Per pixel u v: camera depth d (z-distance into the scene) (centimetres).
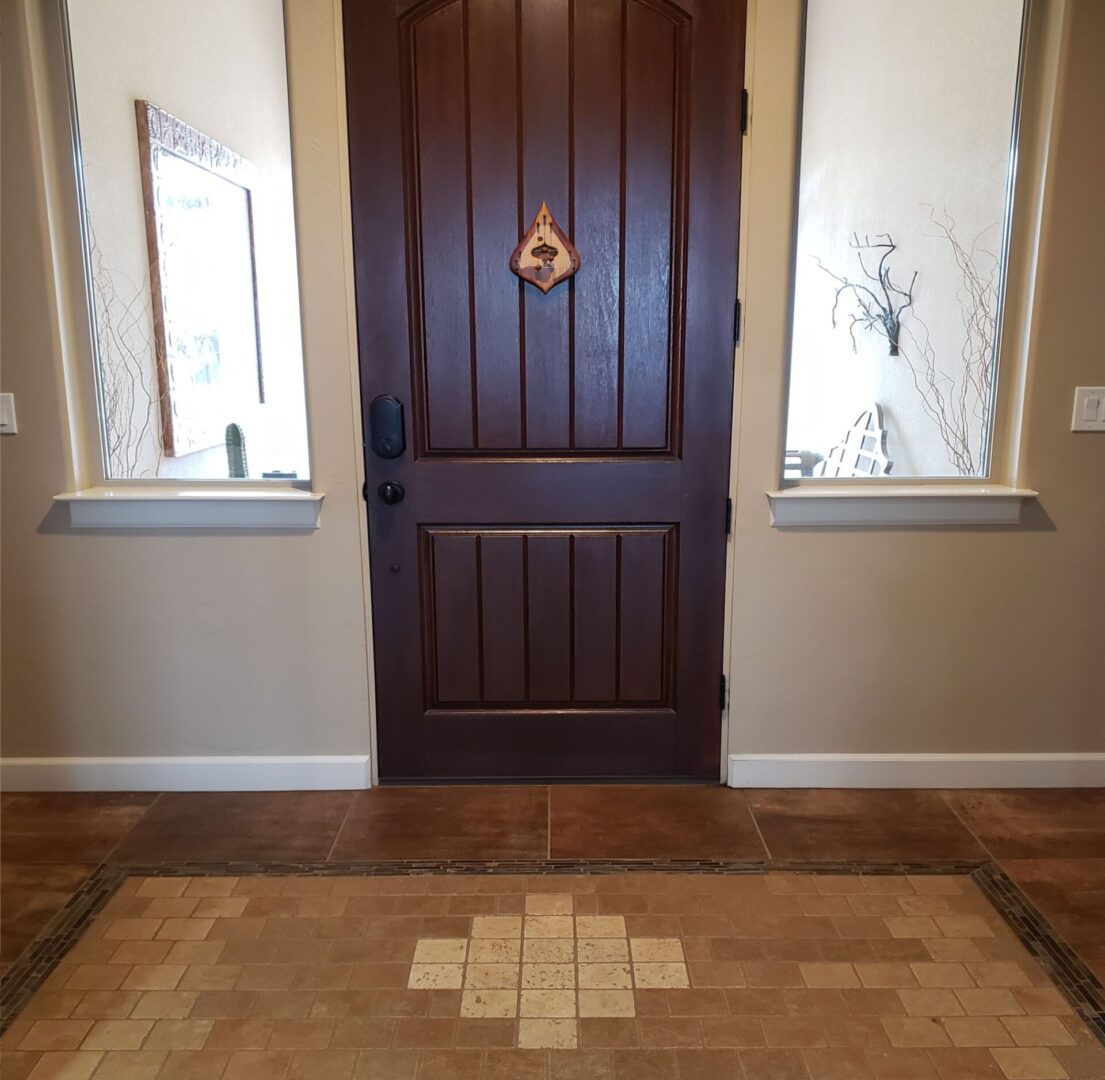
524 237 215
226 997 165
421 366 221
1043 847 212
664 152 211
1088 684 236
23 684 236
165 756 241
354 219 213
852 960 174
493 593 234
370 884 199
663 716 240
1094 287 215
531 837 217
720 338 219
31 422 221
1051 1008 162
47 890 196
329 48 205
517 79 208
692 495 228
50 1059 151
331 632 234
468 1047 153
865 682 236
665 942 179
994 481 231
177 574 230
